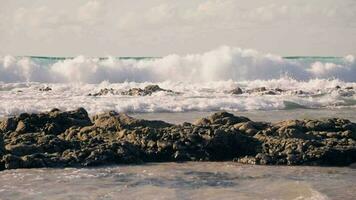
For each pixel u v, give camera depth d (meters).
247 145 18.64
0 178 15.57
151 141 18.62
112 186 14.92
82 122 20.52
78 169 16.80
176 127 19.52
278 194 14.08
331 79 59.34
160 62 59.56
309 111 33.78
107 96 38.56
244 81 55.56
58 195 14.03
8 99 35.97
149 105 33.75
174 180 15.63
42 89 43.56
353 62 66.44
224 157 18.53
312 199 13.48
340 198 13.66
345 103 37.94
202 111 33.44
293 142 18.38
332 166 17.69
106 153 17.73
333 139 19.05
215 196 13.97
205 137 18.64
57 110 20.83
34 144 18.02
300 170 17.02
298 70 62.31
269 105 35.53
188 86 48.06
